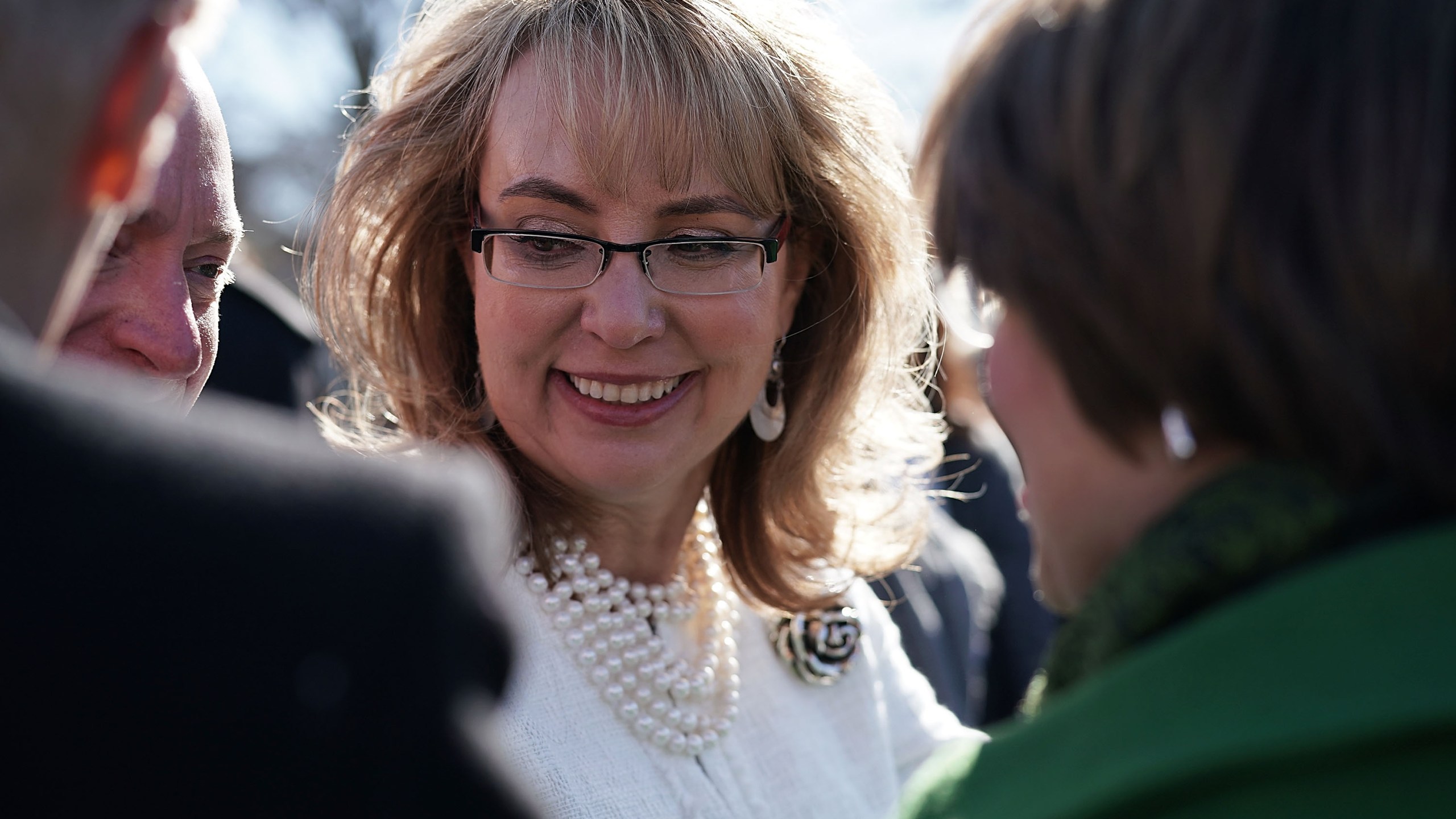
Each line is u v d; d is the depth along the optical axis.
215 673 0.73
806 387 2.11
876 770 2.08
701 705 1.95
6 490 0.73
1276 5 0.86
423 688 0.77
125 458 0.76
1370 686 0.78
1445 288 0.82
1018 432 1.06
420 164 1.87
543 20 1.78
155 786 0.72
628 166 1.74
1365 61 0.84
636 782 1.79
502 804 0.79
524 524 1.88
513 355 1.82
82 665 0.72
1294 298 0.84
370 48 8.56
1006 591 3.42
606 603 1.89
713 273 1.83
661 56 1.75
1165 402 0.93
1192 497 0.94
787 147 1.88
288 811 0.73
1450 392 0.84
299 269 2.09
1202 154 0.86
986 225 0.98
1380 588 0.82
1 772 0.71
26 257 0.86
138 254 1.54
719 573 2.11
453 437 1.92
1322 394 0.85
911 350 2.21
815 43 1.94
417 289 1.93
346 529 0.79
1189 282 0.87
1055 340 0.95
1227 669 0.84
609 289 1.77
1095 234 0.91
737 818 1.85
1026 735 0.96
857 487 2.24
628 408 1.86
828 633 2.09
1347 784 0.79
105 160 0.88
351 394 2.06
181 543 0.75
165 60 0.89
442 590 0.79
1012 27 1.01
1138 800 0.84
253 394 2.65
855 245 2.02
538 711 1.76
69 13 0.83
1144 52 0.90
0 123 0.82
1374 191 0.82
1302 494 0.89
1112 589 0.96
